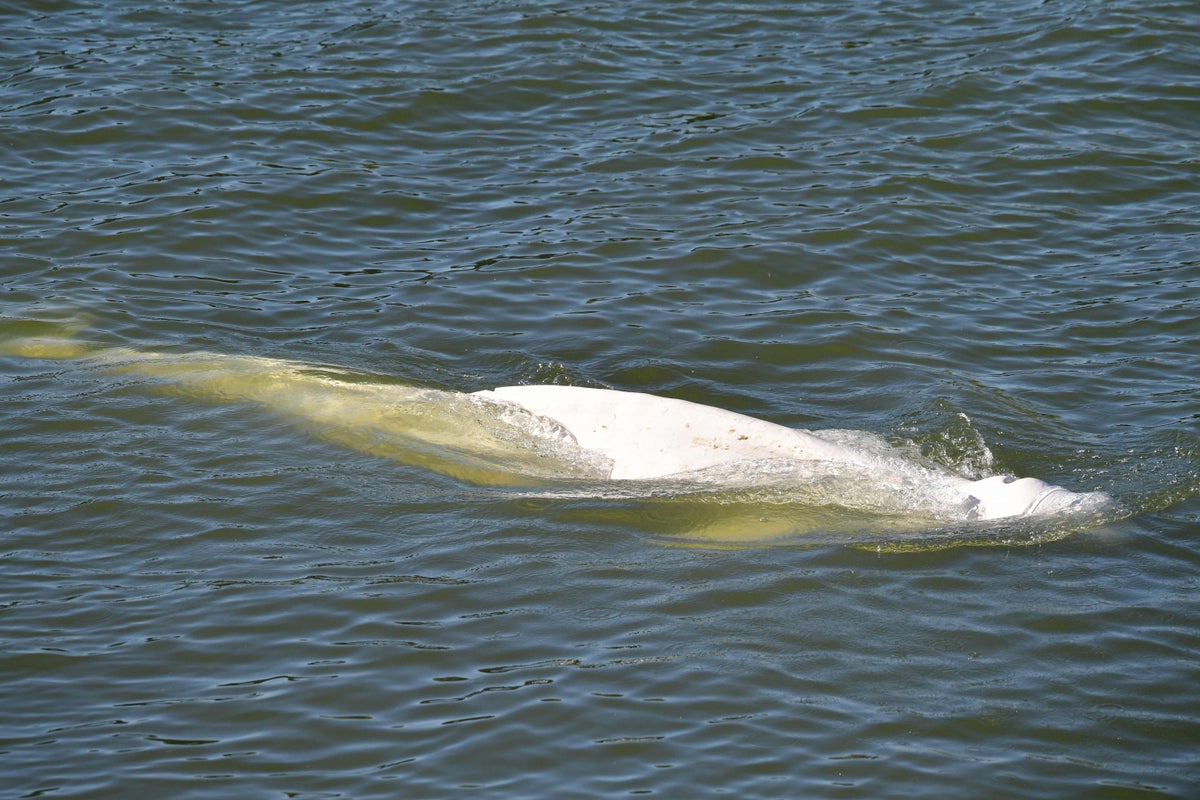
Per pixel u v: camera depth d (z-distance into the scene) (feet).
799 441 95.40
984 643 75.92
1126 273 128.26
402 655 73.56
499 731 67.62
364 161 147.64
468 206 139.95
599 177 146.61
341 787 63.57
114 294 118.32
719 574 82.12
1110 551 85.15
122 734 66.69
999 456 97.25
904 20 187.21
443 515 88.12
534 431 99.04
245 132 151.23
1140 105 163.12
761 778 64.75
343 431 97.81
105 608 76.79
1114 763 66.39
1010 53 176.24
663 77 169.48
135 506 87.04
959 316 120.57
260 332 113.91
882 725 68.80
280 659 72.95
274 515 87.10
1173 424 100.89
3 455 91.86
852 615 78.28
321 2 188.24
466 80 166.09
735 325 118.52
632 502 90.02
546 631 76.07
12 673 70.90
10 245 125.59
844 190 143.95
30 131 147.33
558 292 123.65
